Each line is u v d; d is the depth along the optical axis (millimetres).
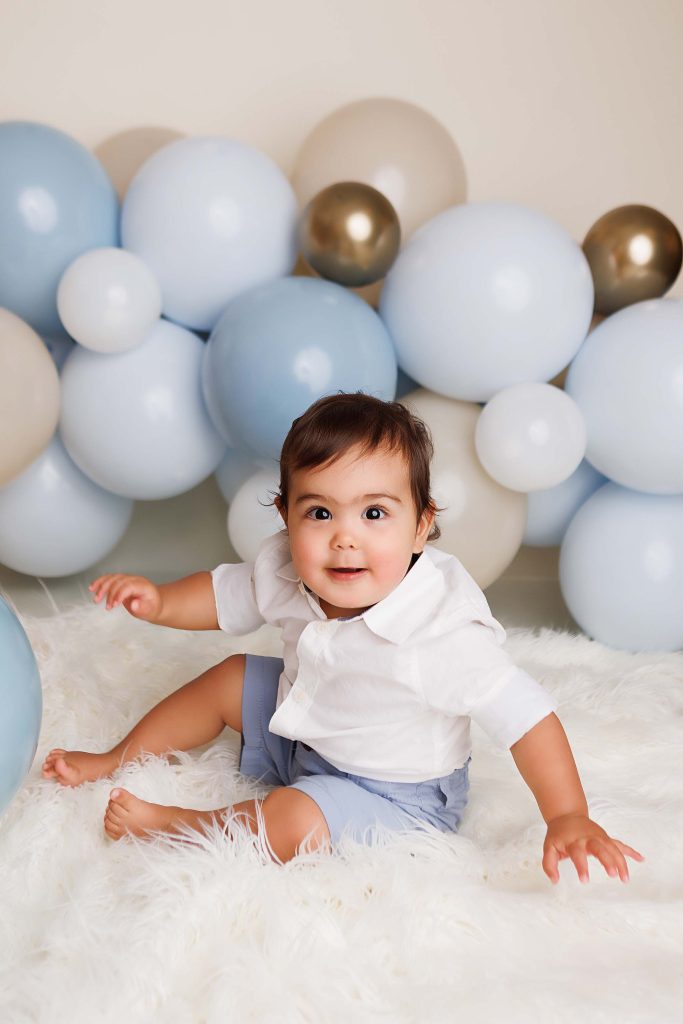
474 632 1123
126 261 1827
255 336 1750
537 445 1772
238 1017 829
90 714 1425
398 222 1863
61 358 2064
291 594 1224
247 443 1820
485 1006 849
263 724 1271
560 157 2574
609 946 958
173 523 2447
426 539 1255
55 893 1019
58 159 1886
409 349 1909
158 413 1903
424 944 945
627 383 1814
